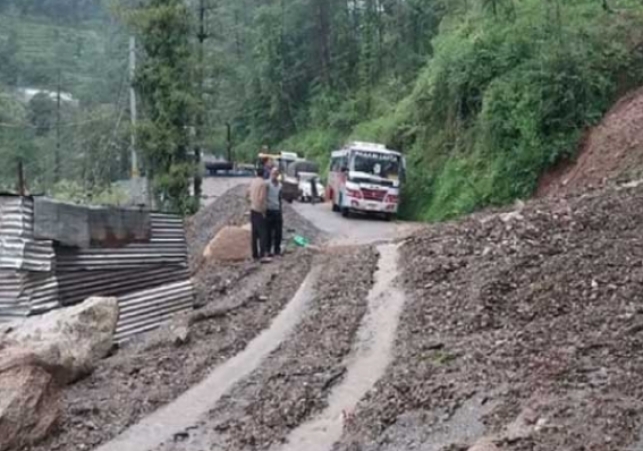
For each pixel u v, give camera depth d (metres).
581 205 12.82
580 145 23.48
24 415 7.66
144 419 8.21
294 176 38.62
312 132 58.62
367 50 58.91
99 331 10.24
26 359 8.05
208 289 14.10
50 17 86.56
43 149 56.22
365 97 54.16
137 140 29.50
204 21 33.72
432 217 28.47
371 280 12.09
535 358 7.91
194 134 30.12
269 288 13.03
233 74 52.84
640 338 7.87
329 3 64.06
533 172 24.06
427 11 54.47
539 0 27.38
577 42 25.00
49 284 11.44
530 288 9.90
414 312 10.22
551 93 24.08
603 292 9.30
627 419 6.32
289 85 65.44
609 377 7.11
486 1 29.77
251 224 16.06
